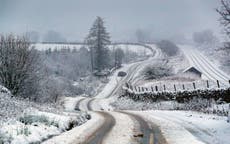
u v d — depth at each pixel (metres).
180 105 32.94
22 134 10.98
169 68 69.25
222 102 28.25
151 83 54.59
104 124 17.20
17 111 16.84
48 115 18.45
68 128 16.34
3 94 21.00
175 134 12.81
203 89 31.95
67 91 72.25
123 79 86.56
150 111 28.50
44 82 34.06
